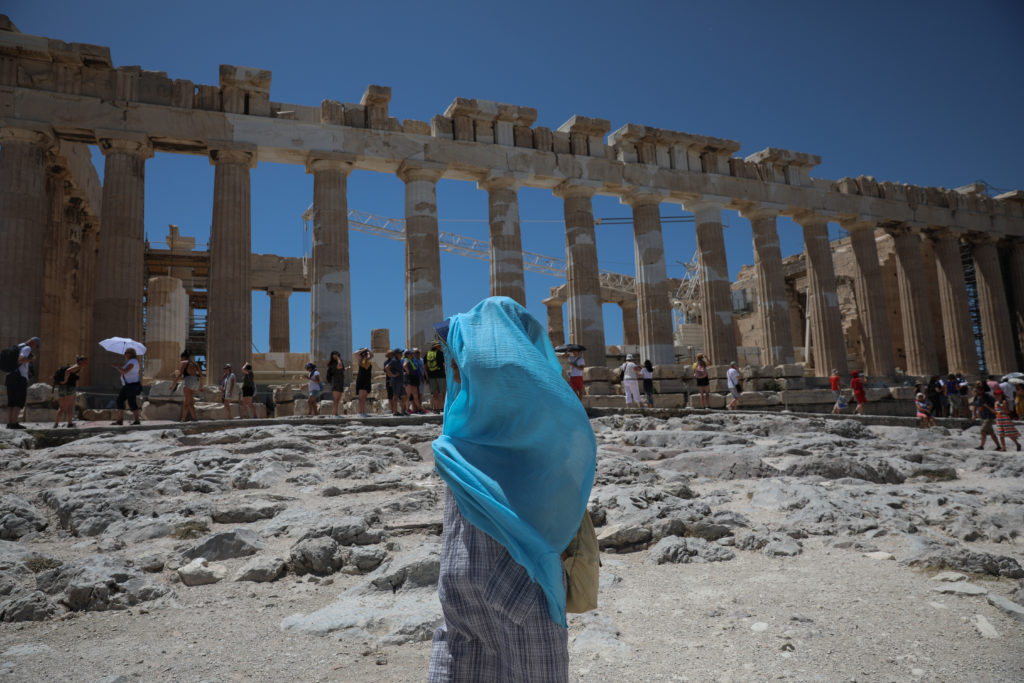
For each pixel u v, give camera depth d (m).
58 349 23.84
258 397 20.73
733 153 31.12
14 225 19.75
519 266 26.14
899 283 34.09
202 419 16.80
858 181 33.09
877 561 5.36
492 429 2.00
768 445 11.75
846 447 12.31
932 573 4.97
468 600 1.93
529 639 1.83
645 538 6.01
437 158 25.27
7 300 19.39
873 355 31.70
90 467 8.88
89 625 4.26
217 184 22.47
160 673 3.46
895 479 9.70
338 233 23.53
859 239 32.78
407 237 24.77
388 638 3.89
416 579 4.75
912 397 28.56
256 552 5.70
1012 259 37.84
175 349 27.73
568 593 2.04
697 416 16.77
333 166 23.89
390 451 10.80
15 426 12.09
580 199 27.31
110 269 20.66
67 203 26.61
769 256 30.28
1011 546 5.98
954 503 7.52
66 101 20.86
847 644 3.65
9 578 5.03
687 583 4.91
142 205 21.62
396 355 16.75
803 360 43.72
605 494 7.32
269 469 8.87
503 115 26.45
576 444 1.96
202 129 22.27
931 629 3.85
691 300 48.12
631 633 3.92
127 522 6.51
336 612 4.32
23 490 8.09
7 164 20.03
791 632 3.83
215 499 7.56
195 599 4.73
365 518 6.34
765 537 5.87
